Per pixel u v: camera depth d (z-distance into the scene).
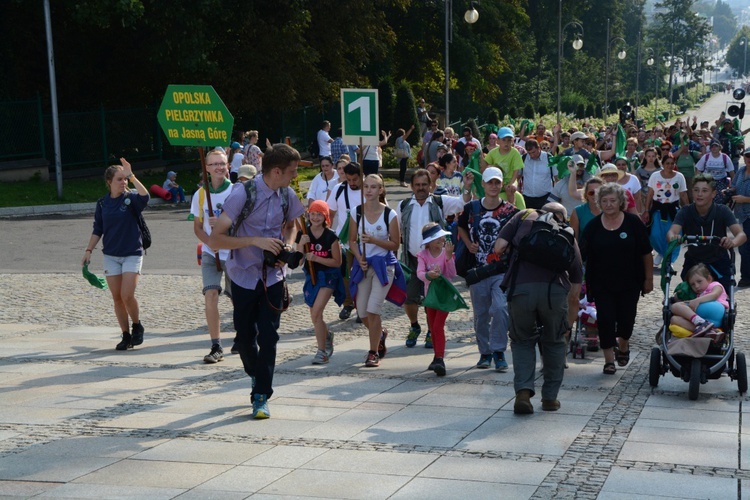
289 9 33.31
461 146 24.39
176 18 29.84
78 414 7.20
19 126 29.23
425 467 5.80
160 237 19.97
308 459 5.98
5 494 5.34
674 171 14.91
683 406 7.48
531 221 7.39
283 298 7.05
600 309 8.53
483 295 8.83
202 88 7.99
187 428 6.76
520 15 58.50
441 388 8.12
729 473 5.68
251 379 7.75
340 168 13.29
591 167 15.73
